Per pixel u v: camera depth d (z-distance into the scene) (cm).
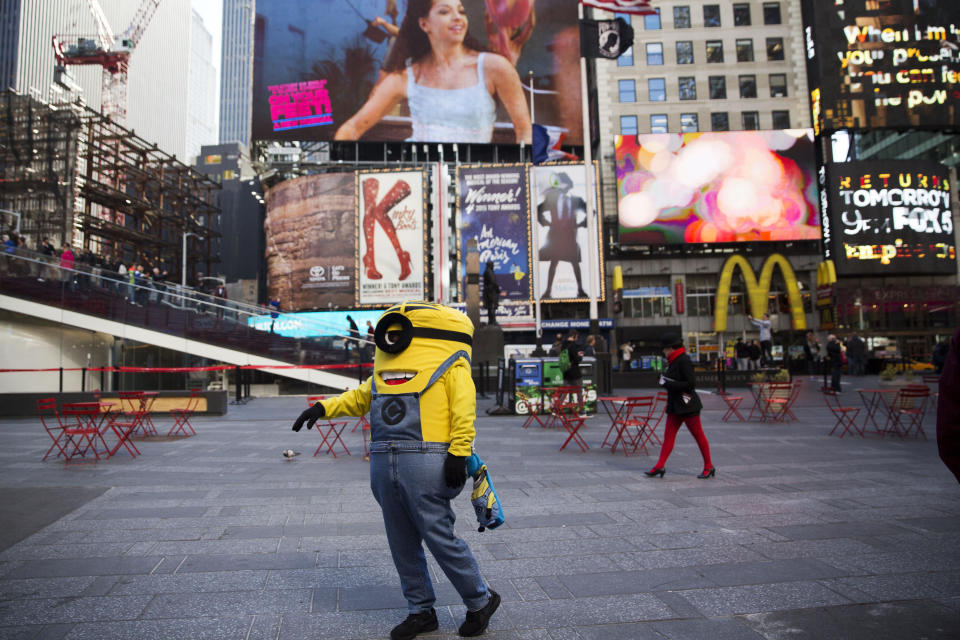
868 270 3753
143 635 289
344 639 285
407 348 289
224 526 489
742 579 360
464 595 285
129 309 2058
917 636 279
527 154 4503
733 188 3838
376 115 4056
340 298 3822
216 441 1002
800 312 3794
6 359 1956
